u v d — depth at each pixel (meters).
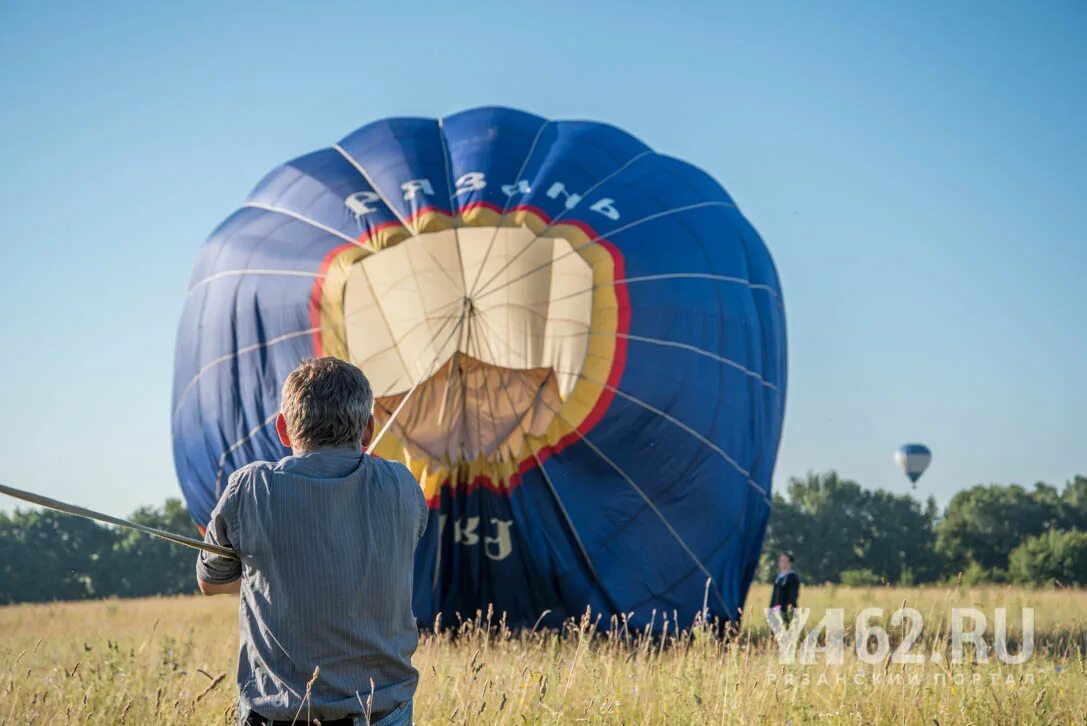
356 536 4.18
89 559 90.19
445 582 17.44
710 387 17.38
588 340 17.16
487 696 7.82
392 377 19.12
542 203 17.47
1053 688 8.83
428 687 8.70
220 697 8.98
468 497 17.45
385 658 4.19
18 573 87.00
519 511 17.22
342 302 17.00
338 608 4.09
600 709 7.76
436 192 17.59
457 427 17.62
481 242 20.23
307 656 4.08
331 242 17.31
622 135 19.94
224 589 4.43
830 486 100.56
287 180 18.95
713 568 17.42
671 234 17.83
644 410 16.97
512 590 17.23
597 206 17.69
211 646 12.67
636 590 16.98
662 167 19.44
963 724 7.79
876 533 98.25
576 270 19.91
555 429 17.28
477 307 19.64
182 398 18.36
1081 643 13.62
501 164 18.06
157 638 14.88
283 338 17.19
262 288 17.47
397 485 4.33
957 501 98.00
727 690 8.09
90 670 8.94
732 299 18.08
